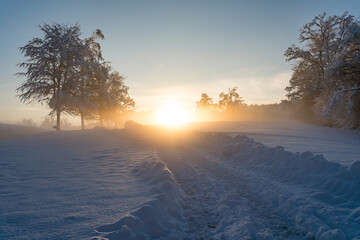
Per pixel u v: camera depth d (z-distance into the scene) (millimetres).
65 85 25734
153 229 3039
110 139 15805
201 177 6383
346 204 3855
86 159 8398
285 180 5434
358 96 22578
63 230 2738
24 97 24797
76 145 12828
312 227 3199
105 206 3594
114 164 7410
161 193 4012
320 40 32219
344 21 29141
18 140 14898
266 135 17859
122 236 2574
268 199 4547
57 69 25578
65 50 25250
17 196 4055
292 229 3346
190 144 13516
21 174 5859
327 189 4559
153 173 5516
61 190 4465
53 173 6035
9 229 2742
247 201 4484
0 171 6133
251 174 6230
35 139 15359
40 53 24531
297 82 36406
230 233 3109
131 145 12953
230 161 8281
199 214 3904
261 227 3365
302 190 4621
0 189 4477
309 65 34531
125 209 3457
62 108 25906
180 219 3660
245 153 8266
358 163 4613
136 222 2938
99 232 2676
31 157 8734
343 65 22953
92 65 28328
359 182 4336
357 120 23344
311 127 26672
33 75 24641
